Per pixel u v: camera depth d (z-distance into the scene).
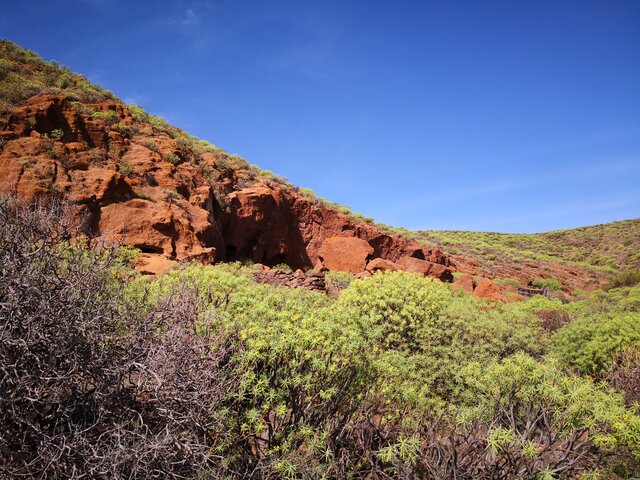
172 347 2.88
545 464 3.14
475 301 12.88
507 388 4.07
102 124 17.11
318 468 3.01
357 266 22.53
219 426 2.93
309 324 3.88
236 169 25.47
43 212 3.04
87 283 2.93
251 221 21.69
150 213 14.69
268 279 14.02
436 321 7.38
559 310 12.38
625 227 71.06
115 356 2.79
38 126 14.98
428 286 9.20
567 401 3.68
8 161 13.11
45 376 2.45
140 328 2.98
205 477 2.66
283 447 3.04
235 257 21.23
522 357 4.27
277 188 25.78
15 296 2.49
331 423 3.35
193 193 18.14
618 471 3.30
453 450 3.03
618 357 6.28
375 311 7.30
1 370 2.39
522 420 3.87
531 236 75.94
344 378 3.72
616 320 7.34
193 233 15.48
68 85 20.14
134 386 2.80
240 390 3.13
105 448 2.47
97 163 15.32
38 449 2.29
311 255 26.30
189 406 2.73
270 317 4.04
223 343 3.31
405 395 4.09
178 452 2.62
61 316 2.61
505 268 41.84
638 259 52.94
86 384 2.62
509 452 3.08
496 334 7.43
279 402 3.36
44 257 2.82
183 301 3.54
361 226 28.78
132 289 4.36
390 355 5.64
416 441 3.08
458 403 5.08
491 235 73.56
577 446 3.13
